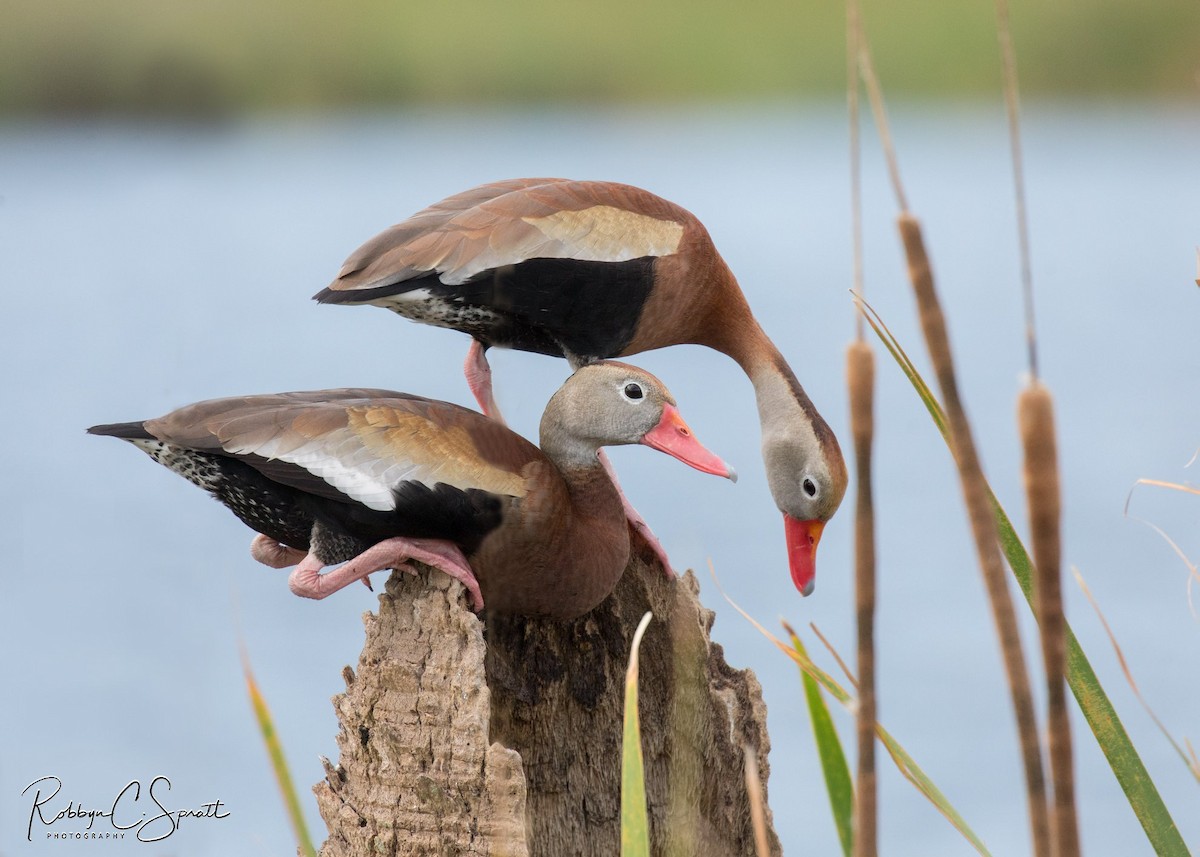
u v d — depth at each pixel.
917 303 3.69
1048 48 47.66
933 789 5.88
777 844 8.14
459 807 7.11
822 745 6.20
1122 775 5.64
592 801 8.34
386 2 47.50
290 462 8.53
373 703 7.41
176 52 43.38
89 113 42.53
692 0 51.28
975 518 3.76
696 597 8.38
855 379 3.81
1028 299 3.53
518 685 8.33
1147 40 46.41
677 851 7.68
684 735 8.05
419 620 7.49
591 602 8.47
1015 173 3.55
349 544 8.79
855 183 3.85
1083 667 5.68
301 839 6.40
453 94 48.06
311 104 45.41
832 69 49.94
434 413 8.87
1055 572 3.58
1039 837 3.80
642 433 9.20
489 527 8.45
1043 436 3.52
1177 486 6.63
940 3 49.78
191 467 9.04
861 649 3.98
